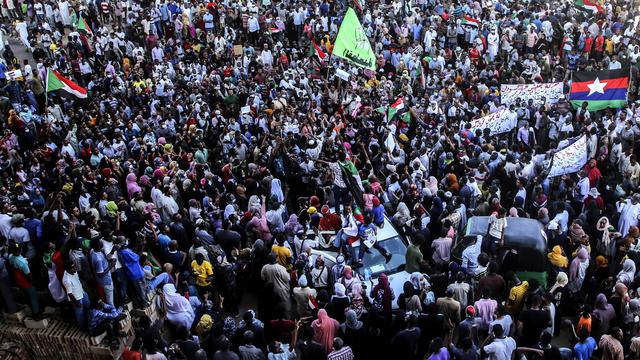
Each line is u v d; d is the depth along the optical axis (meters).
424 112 20.14
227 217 14.03
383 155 17.05
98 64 25.42
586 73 19.62
